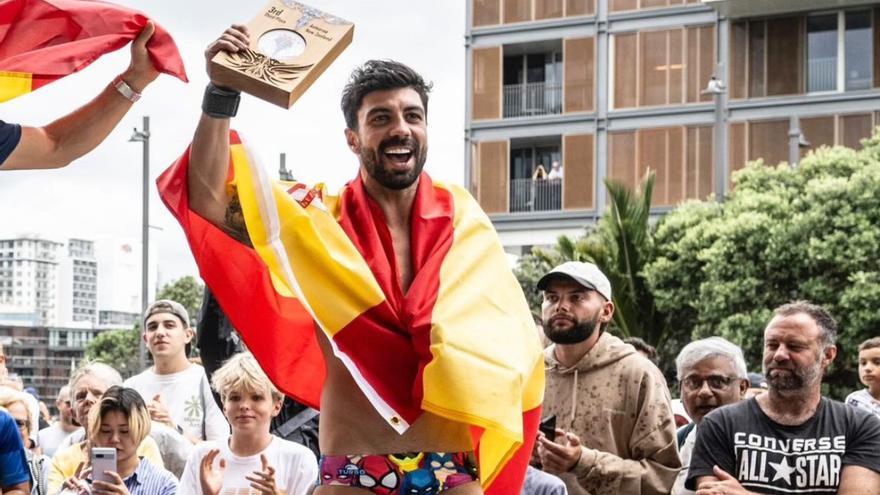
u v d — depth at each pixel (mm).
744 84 28141
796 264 20891
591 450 5520
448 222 3701
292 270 3494
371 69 3686
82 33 3545
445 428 3631
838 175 22062
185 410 6980
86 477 5957
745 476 5387
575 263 5957
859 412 5434
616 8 29156
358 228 3652
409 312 3514
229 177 3602
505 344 3551
